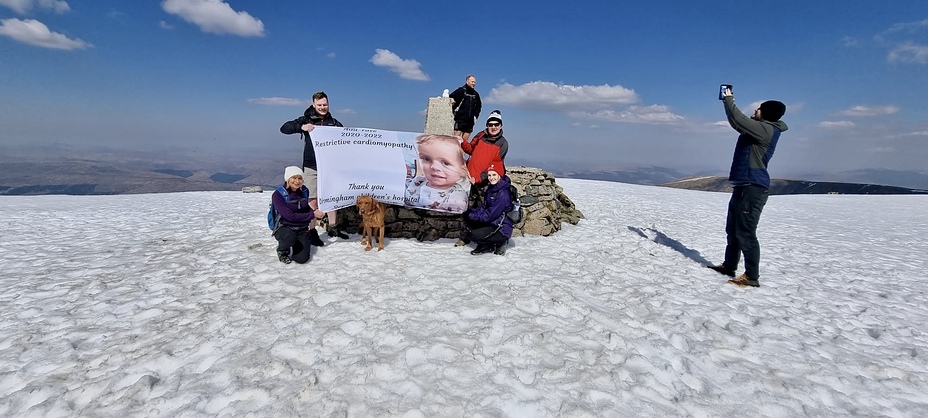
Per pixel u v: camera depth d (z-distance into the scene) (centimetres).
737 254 622
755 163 555
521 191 848
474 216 639
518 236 804
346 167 658
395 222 737
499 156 681
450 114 973
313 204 693
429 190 690
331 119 686
